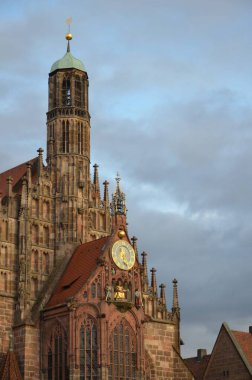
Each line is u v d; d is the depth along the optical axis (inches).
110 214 5526.6
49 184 5324.8
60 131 5472.4
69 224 5255.9
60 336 4734.3
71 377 4574.3
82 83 5620.1
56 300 4874.5
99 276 4840.1
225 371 5551.2
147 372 5172.2
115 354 4763.8
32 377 4726.9
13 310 4909.0
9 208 5093.5
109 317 4776.1
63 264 5142.7
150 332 5295.3
